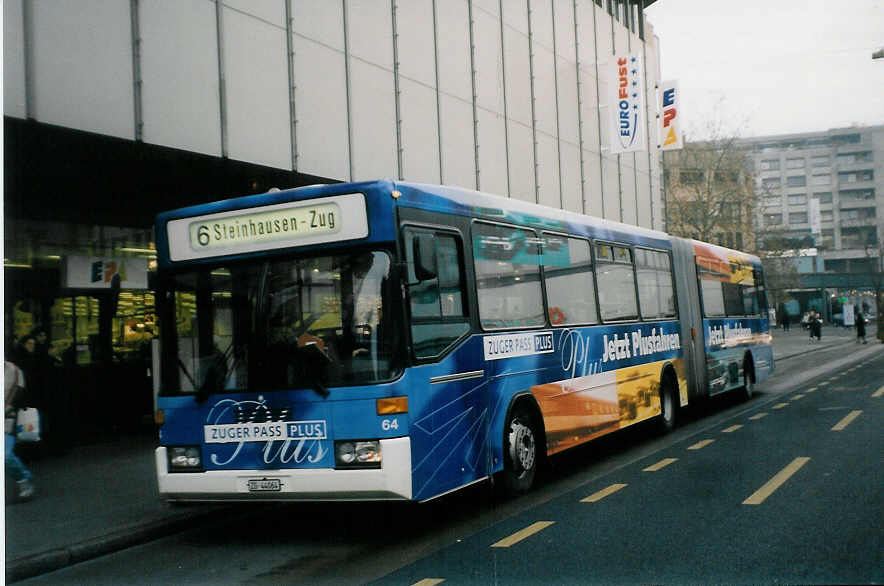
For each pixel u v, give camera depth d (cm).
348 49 1509
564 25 2384
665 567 586
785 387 2109
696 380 1495
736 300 1802
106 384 1402
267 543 757
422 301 733
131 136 1106
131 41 1115
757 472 940
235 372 729
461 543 700
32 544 729
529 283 942
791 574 556
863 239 13550
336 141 1466
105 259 1398
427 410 719
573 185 2370
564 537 691
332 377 700
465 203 828
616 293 1193
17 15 976
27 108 981
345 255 714
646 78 3025
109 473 1096
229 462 725
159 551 751
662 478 941
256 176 1392
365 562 661
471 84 1902
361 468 685
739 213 4581
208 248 757
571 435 1003
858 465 951
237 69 1275
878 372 2378
